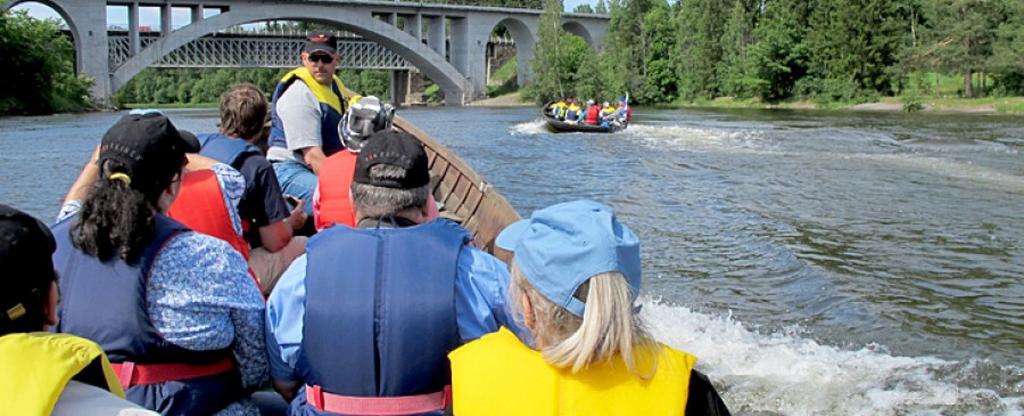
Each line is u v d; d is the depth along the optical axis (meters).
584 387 2.10
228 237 3.38
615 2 81.44
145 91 107.62
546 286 2.12
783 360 7.41
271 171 3.84
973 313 8.80
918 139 29.89
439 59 79.88
